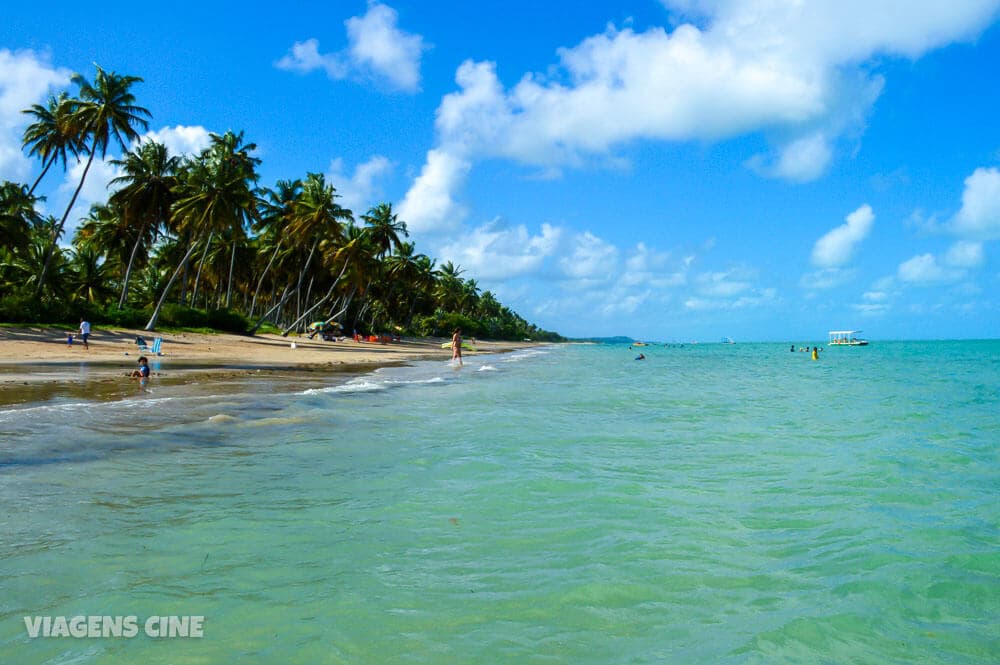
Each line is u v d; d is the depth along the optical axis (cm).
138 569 446
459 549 516
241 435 1020
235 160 5028
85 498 621
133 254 4819
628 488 736
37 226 5116
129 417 1140
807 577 471
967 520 619
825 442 1091
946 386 2520
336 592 421
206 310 5303
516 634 372
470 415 1392
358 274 6244
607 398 1895
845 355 7919
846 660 352
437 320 12719
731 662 347
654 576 468
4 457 784
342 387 1956
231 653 336
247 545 505
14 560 454
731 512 641
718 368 4328
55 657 324
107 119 3969
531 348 11925
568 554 510
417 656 342
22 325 3603
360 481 739
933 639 378
